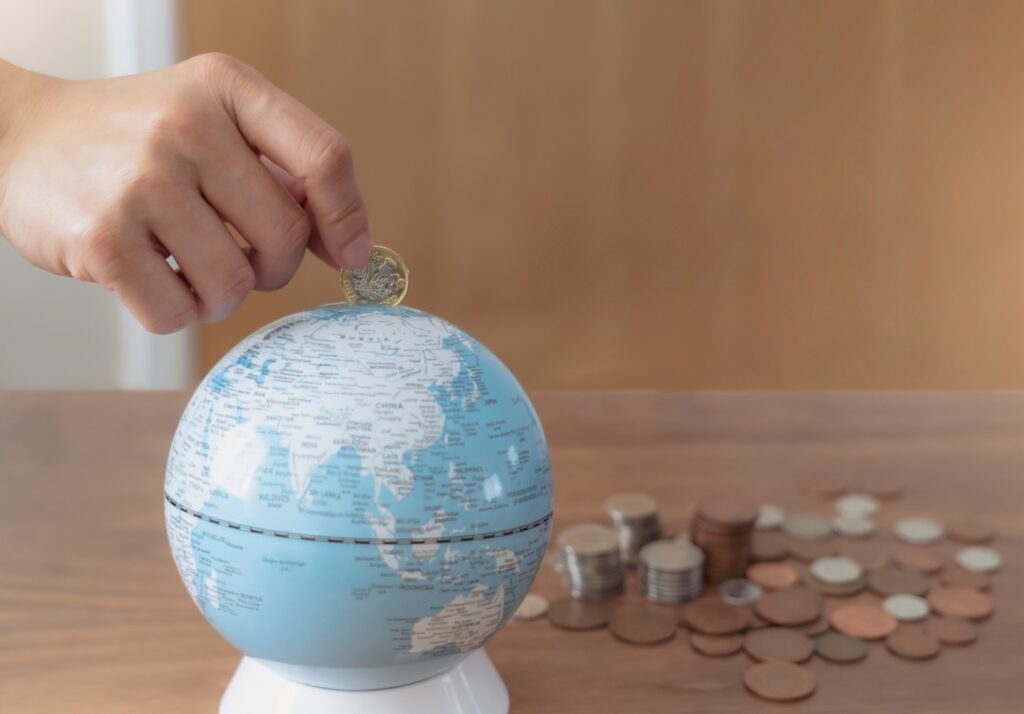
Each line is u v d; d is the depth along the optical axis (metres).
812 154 2.58
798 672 0.79
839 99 2.56
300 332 0.69
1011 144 2.56
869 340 2.67
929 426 1.44
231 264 0.70
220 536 0.63
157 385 2.62
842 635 0.86
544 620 0.90
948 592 0.94
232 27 2.44
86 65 2.43
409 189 2.56
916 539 1.06
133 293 0.69
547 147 2.56
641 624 0.88
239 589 0.64
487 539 0.64
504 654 0.83
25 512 1.10
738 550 0.97
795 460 1.31
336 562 0.61
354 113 2.51
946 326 2.65
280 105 0.70
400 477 0.62
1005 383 2.66
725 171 2.59
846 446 1.36
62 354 2.59
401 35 2.48
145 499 1.15
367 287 0.77
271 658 0.67
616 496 1.08
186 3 2.42
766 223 2.62
